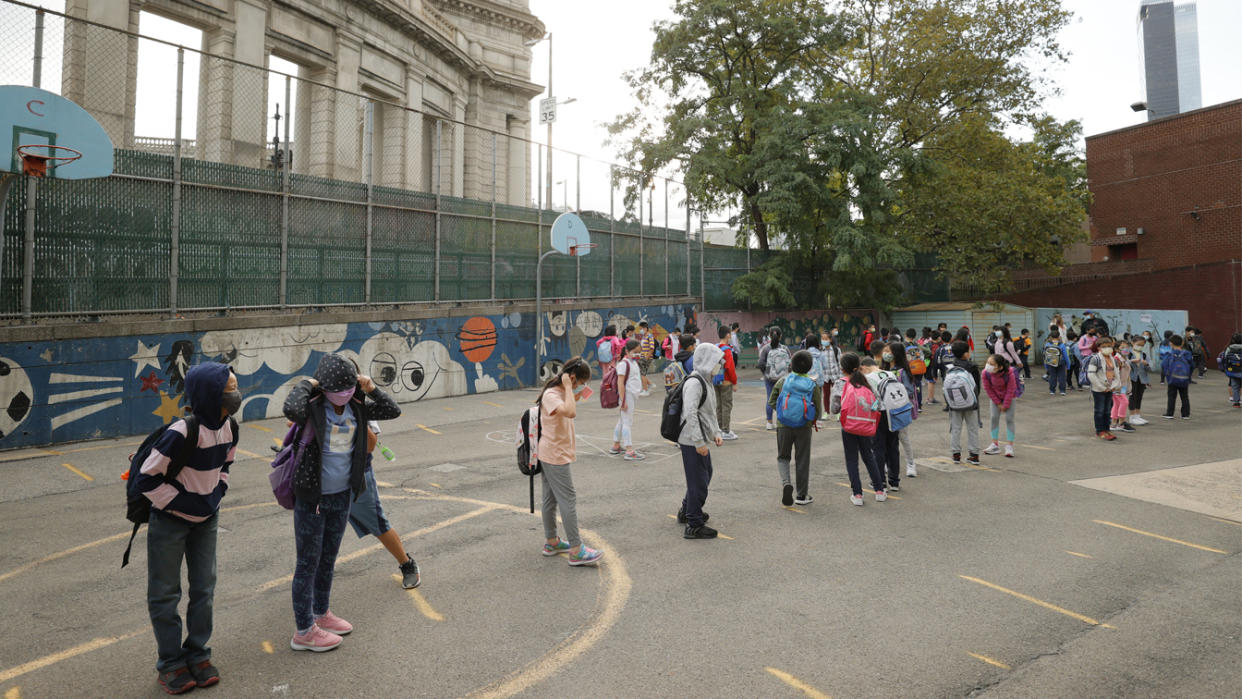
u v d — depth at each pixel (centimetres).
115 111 1081
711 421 656
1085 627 466
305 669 400
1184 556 609
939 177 2584
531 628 456
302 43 1948
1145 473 927
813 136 2392
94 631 447
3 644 428
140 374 1081
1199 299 2559
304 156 1953
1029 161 2897
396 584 530
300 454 412
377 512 502
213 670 383
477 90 2948
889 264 2744
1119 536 663
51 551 597
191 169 1160
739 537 651
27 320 980
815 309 2852
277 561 575
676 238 2467
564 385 575
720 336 1166
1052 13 2681
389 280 1502
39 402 978
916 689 385
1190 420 1416
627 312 2216
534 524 684
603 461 985
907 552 612
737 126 2570
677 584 534
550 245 1941
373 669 400
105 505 741
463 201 1680
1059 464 983
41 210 997
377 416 462
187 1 1661
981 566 580
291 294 1310
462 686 382
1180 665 415
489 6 3119
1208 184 2847
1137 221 3100
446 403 1516
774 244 2838
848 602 503
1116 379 1186
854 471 763
